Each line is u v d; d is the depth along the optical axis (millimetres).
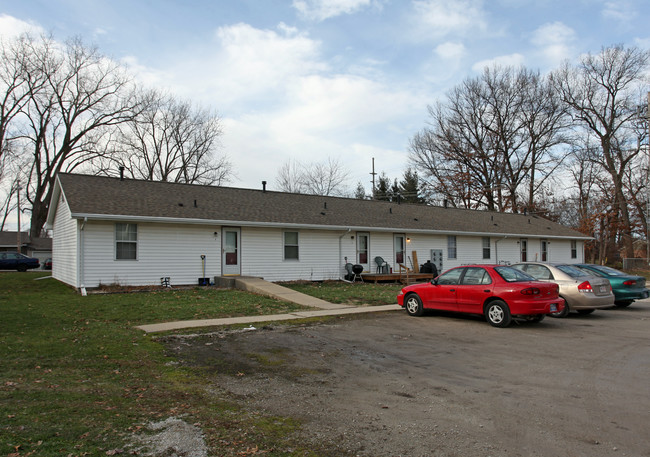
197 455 3828
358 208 26469
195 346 8516
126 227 17328
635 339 9344
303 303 14406
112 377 6309
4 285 18266
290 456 3863
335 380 6379
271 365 7203
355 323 11312
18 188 45281
